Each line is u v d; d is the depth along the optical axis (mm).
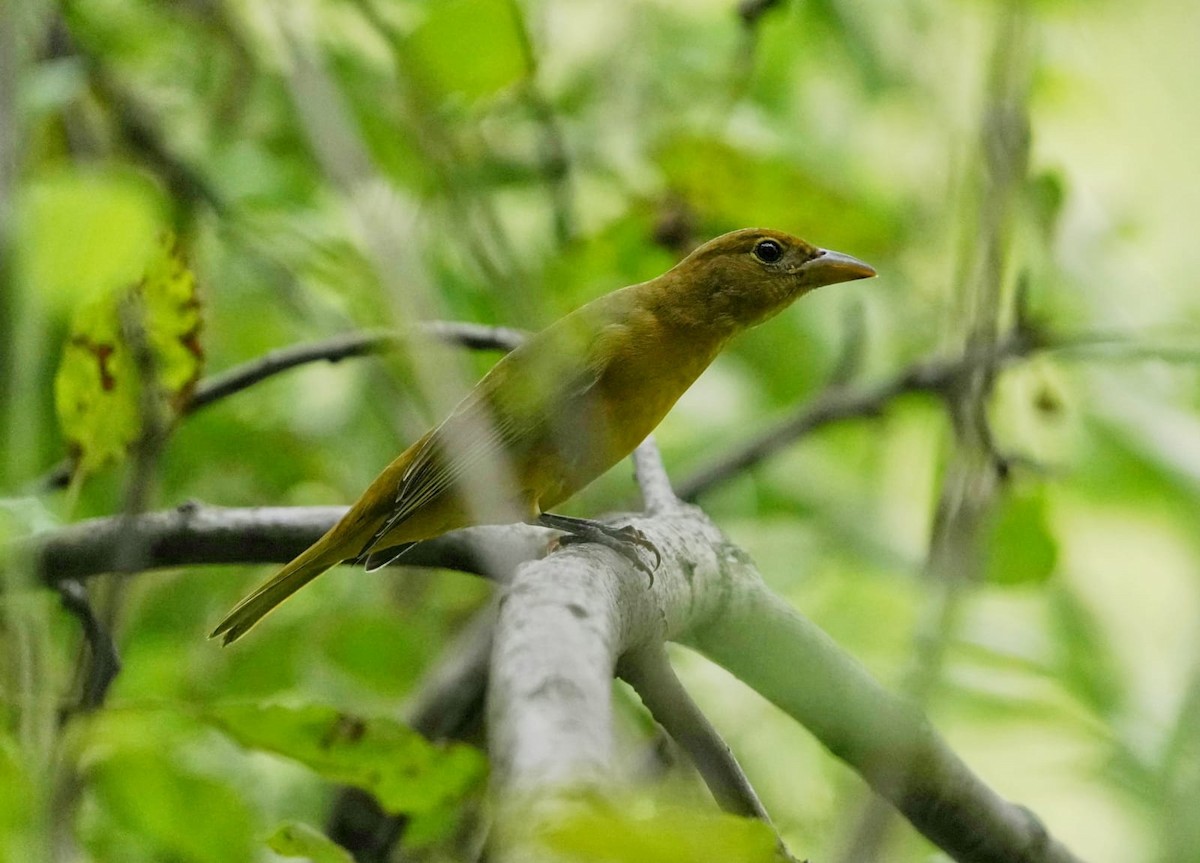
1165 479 12422
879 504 12703
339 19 11242
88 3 11734
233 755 9672
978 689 11008
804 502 12508
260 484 12422
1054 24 10484
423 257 9742
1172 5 10539
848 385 11344
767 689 7438
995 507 8344
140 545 8211
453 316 10578
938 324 11297
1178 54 10961
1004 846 7938
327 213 11180
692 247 11453
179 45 12398
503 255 8250
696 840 3334
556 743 3633
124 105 11602
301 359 9711
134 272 7398
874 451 12977
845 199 11047
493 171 11523
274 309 12570
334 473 12445
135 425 7969
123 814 7406
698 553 7270
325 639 10844
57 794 6582
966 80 9289
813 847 10281
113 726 6707
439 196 9469
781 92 12844
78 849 7316
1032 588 10164
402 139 10133
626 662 6926
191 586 11906
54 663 8547
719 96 12133
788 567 12117
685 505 8641
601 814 3148
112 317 7879
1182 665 10992
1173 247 12297
